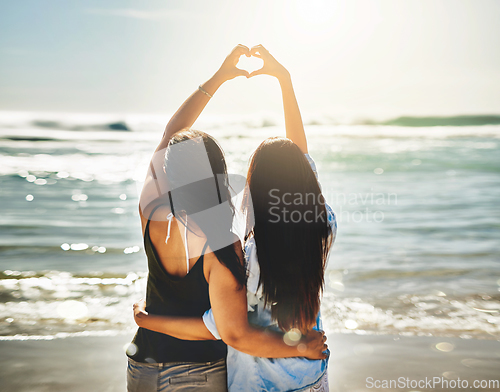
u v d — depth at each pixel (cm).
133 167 1622
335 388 296
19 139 2272
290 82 199
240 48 197
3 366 329
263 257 151
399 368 326
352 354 352
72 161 1727
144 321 157
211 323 149
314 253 152
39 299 500
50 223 915
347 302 488
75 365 332
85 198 1159
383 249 725
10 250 724
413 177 1448
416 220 924
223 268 145
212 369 157
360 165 1700
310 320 154
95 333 399
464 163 1692
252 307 158
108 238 807
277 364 156
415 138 2616
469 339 382
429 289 533
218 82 193
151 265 159
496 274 594
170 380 153
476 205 1055
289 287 150
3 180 1368
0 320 432
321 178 1443
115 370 325
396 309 465
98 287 545
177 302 154
